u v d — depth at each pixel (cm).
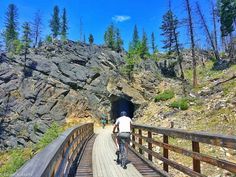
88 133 2369
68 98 5503
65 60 5969
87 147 1720
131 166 1056
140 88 5975
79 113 5459
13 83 5400
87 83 5859
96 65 6359
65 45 6406
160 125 2467
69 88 5634
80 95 5650
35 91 5388
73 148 1012
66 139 625
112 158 1276
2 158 4575
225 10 6312
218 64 5481
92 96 5756
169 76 6438
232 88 2597
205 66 6356
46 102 5338
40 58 5869
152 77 6069
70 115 5378
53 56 6059
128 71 6272
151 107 3681
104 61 6519
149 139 1090
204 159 570
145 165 1067
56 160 404
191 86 4353
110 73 6178
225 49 6981
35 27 7831
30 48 6322
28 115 5156
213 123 1997
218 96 2550
